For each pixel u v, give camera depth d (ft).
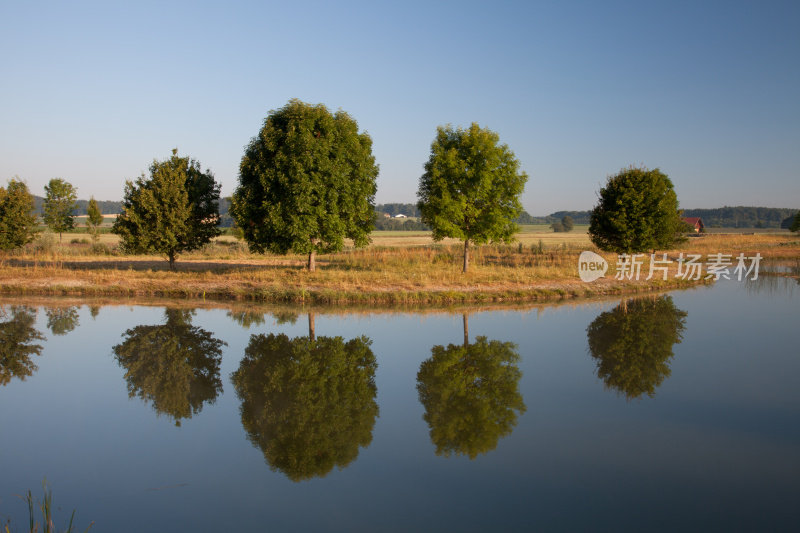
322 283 74.28
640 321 55.52
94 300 67.41
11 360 39.42
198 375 36.04
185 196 82.69
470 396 31.76
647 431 26.17
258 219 77.15
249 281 76.74
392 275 79.36
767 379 34.78
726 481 20.99
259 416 28.58
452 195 79.92
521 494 20.01
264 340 46.14
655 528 17.43
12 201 96.94
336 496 19.89
